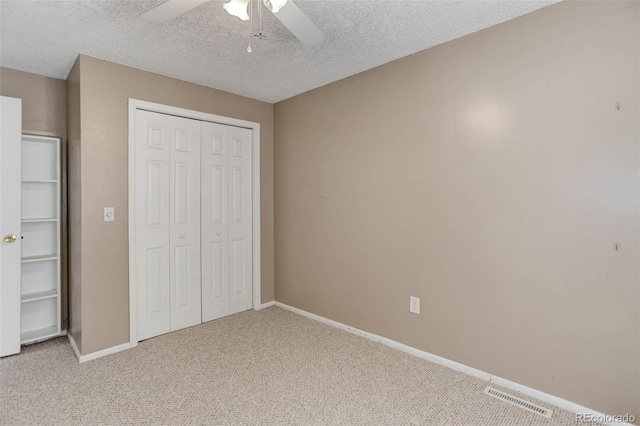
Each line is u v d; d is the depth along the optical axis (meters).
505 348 2.00
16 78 2.59
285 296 3.46
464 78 2.13
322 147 3.04
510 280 1.97
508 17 1.91
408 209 2.43
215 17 1.88
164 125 2.77
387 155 2.55
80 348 2.35
